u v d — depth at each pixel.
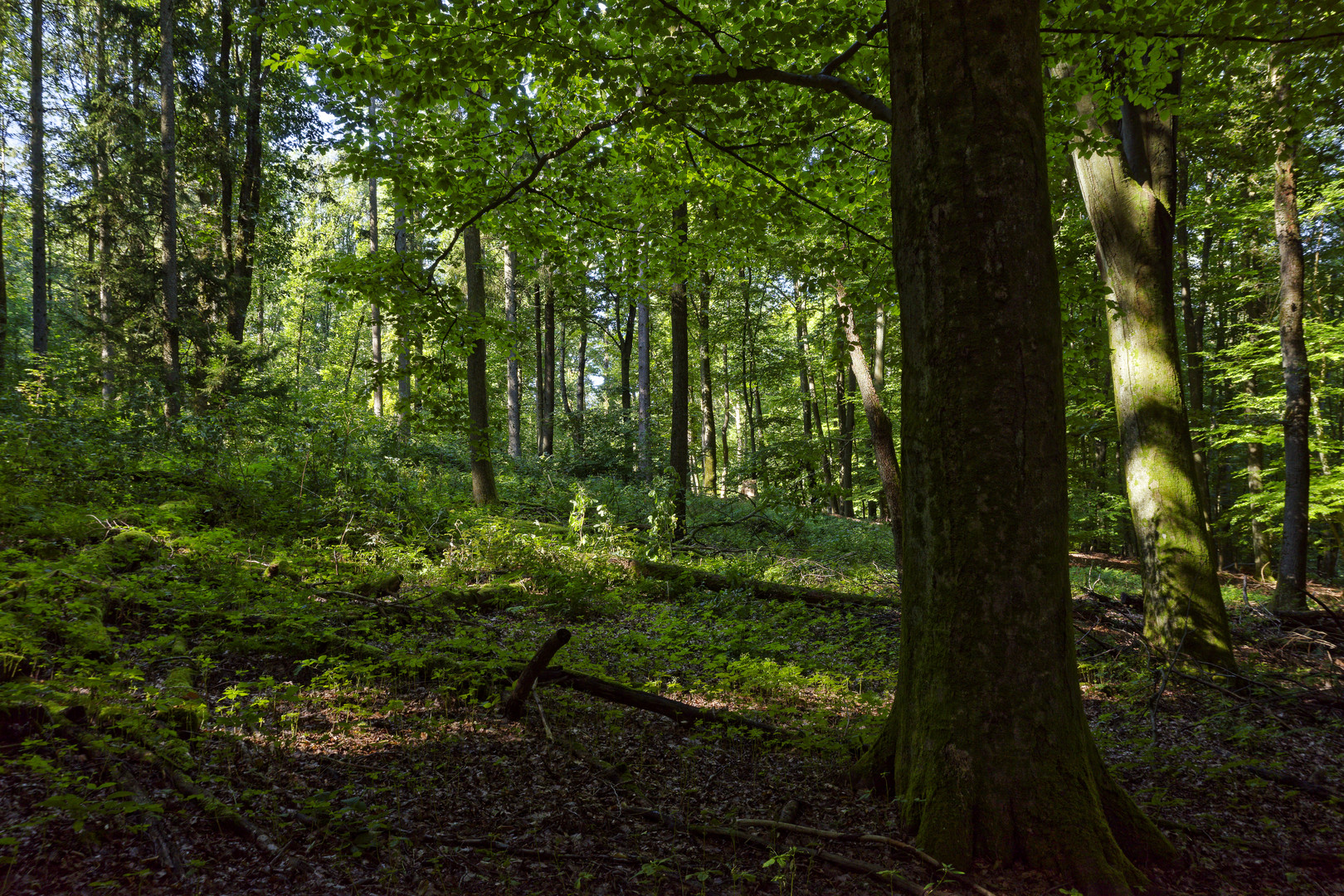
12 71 20.02
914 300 3.84
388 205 7.17
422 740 4.41
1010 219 3.57
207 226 18.44
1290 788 4.79
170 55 15.68
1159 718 6.22
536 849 3.37
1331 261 17.34
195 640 5.27
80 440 8.62
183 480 9.09
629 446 23.81
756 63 5.73
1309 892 3.46
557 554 9.84
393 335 7.25
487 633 6.64
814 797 4.17
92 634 4.46
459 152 6.45
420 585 8.12
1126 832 3.60
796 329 26.34
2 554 5.26
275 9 5.67
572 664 5.96
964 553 3.63
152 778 3.31
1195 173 16.94
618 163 7.45
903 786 3.86
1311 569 23.64
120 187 17.12
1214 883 3.50
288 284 34.75
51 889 2.52
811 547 14.20
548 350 26.55
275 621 5.68
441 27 5.36
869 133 7.24
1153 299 8.16
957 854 3.41
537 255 7.76
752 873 3.30
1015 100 3.59
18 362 13.64
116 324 16.03
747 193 7.37
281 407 12.21
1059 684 3.58
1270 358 14.66
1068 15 5.87
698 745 4.89
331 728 4.39
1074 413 15.15
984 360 3.59
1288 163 11.17
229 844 3.01
